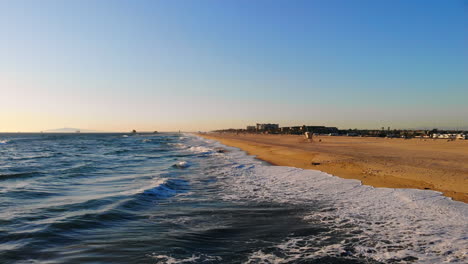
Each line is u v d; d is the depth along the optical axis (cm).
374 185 1267
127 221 866
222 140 8062
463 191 1073
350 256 608
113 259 604
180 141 8331
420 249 627
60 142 8588
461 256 586
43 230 777
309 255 618
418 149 3128
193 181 1580
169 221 866
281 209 988
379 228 764
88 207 1018
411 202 970
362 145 4116
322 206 1007
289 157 2689
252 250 650
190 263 584
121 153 3866
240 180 1600
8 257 614
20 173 1908
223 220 874
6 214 936
